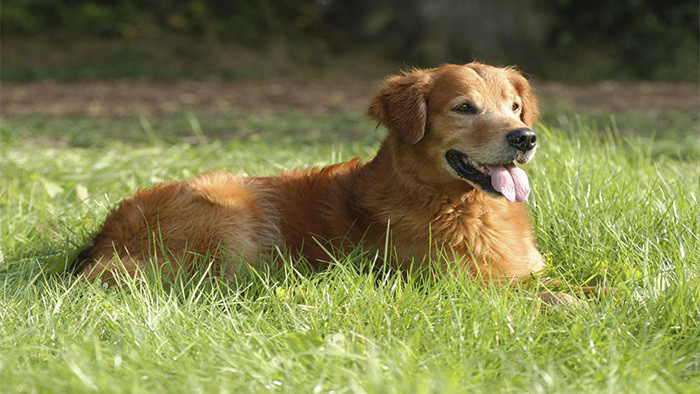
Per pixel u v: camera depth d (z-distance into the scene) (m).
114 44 25.45
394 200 5.20
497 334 4.00
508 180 4.91
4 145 10.20
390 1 25.56
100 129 13.34
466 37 24.47
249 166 8.12
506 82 5.31
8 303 4.57
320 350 3.64
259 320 4.32
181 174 8.00
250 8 27.39
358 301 4.44
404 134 5.10
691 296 4.25
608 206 5.84
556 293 4.69
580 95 20.02
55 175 8.39
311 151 9.53
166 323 4.24
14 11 25.72
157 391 3.40
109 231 5.69
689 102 17.97
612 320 4.14
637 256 5.06
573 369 3.74
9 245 6.01
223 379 3.54
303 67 25.09
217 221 5.48
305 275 5.12
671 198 5.96
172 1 27.14
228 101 18.70
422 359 3.76
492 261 5.07
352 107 17.48
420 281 5.09
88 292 4.70
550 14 25.47
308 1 27.97
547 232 5.74
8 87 21.06
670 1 25.38
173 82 23.00
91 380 3.42
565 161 6.54
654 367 3.62
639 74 24.12
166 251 5.45
